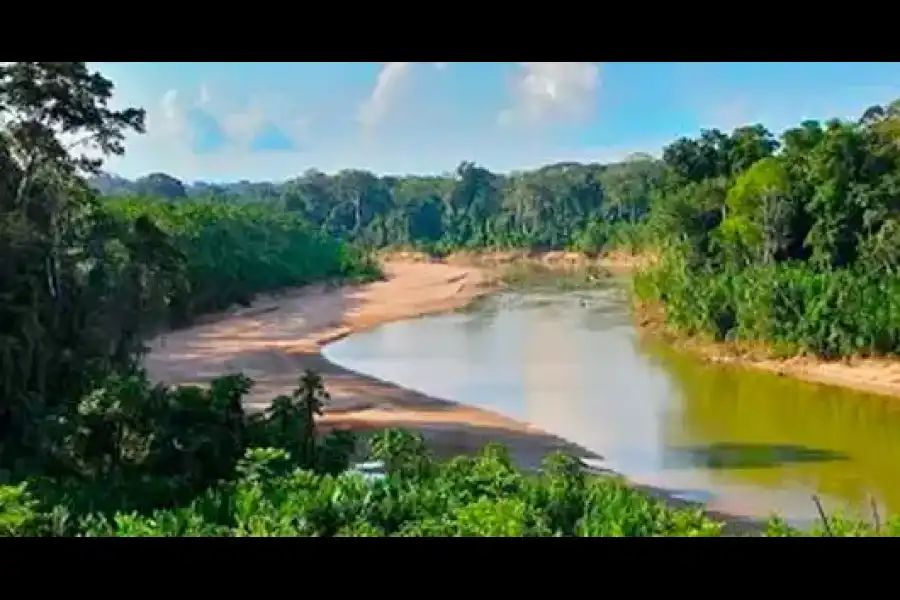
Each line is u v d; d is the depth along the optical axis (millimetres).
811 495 26641
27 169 30812
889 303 43094
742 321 48438
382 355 51344
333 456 24547
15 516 16312
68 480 22406
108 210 42094
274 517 16438
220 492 19438
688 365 47250
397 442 24422
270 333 57969
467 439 32625
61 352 28250
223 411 24156
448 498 17641
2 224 27641
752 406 38031
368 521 16625
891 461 30016
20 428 25516
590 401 39188
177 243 55531
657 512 16719
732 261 55938
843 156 51219
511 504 16281
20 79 30281
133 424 22953
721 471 29016
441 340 56562
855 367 43031
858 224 50469
